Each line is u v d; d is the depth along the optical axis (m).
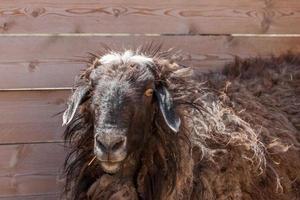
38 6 5.78
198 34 6.18
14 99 5.86
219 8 6.19
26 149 5.94
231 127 5.11
